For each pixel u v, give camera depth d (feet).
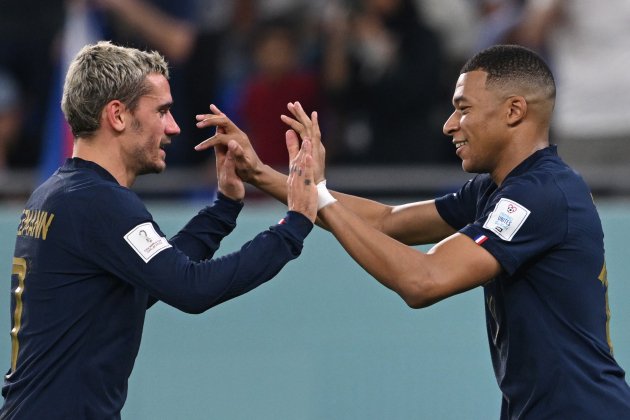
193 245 40.29
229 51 72.79
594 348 38.11
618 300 57.41
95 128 37.60
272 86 70.79
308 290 59.16
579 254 37.83
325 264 59.06
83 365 36.60
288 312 59.21
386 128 69.87
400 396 58.85
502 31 69.87
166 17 74.38
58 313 36.60
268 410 59.26
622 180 60.49
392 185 60.39
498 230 37.29
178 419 59.52
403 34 70.69
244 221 58.59
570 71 67.36
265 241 37.35
